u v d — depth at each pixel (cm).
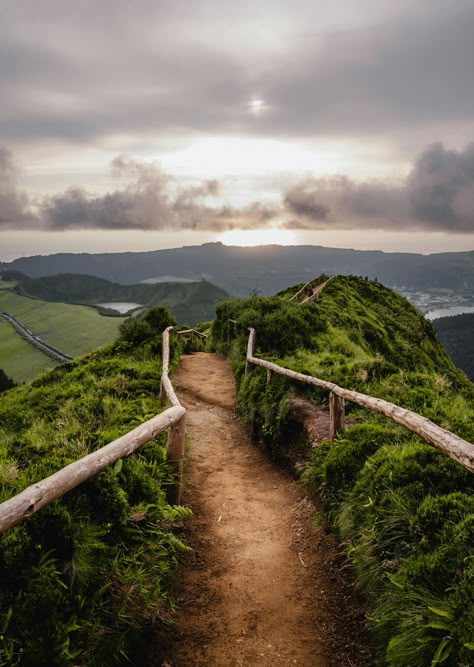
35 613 287
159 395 923
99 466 380
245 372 1162
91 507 386
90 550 349
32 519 330
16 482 396
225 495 649
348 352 1368
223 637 379
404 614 324
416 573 334
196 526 553
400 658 299
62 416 808
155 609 373
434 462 449
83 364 1298
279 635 382
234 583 449
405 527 387
